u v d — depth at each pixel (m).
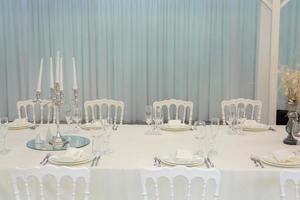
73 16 6.08
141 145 2.68
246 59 6.03
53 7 6.06
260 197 2.15
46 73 6.14
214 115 6.14
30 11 6.09
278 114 5.25
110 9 6.06
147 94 6.23
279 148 2.59
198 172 1.83
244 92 6.09
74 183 1.90
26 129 3.19
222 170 2.12
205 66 6.10
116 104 3.78
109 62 6.18
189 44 6.07
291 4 5.84
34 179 2.14
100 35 6.11
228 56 6.03
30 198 2.09
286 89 2.69
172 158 2.28
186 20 6.03
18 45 6.16
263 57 4.52
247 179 2.13
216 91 6.11
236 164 2.22
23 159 2.33
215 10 5.98
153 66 6.14
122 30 6.09
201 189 2.13
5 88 6.29
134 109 6.25
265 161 2.23
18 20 6.11
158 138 2.89
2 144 2.67
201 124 2.62
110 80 6.22
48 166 1.86
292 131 2.69
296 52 5.92
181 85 6.16
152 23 6.06
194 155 2.37
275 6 4.33
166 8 6.02
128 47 6.11
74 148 2.43
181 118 6.14
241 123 3.21
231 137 2.92
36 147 2.60
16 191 1.92
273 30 4.36
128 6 6.04
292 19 5.86
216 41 6.03
